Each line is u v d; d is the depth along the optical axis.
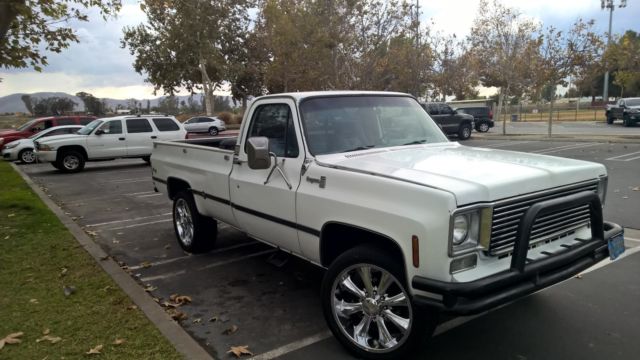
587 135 24.62
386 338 3.41
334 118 4.37
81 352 3.66
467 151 4.34
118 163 19.59
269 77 26.62
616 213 7.77
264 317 4.41
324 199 3.71
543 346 3.70
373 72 22.39
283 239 4.38
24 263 5.81
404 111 4.87
